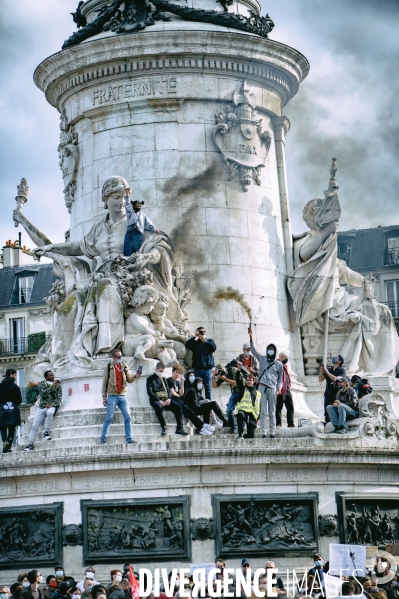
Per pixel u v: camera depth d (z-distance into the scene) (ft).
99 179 92.73
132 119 92.32
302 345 93.09
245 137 92.43
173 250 89.66
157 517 78.13
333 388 82.38
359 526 80.43
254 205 92.27
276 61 93.86
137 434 80.38
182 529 77.87
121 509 78.48
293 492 79.46
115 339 84.28
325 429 81.87
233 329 89.66
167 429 80.48
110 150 92.53
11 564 79.46
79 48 92.53
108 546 78.18
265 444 79.10
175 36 90.99
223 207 91.25
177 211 90.68
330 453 79.56
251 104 93.04
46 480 79.82
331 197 94.07
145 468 78.13
